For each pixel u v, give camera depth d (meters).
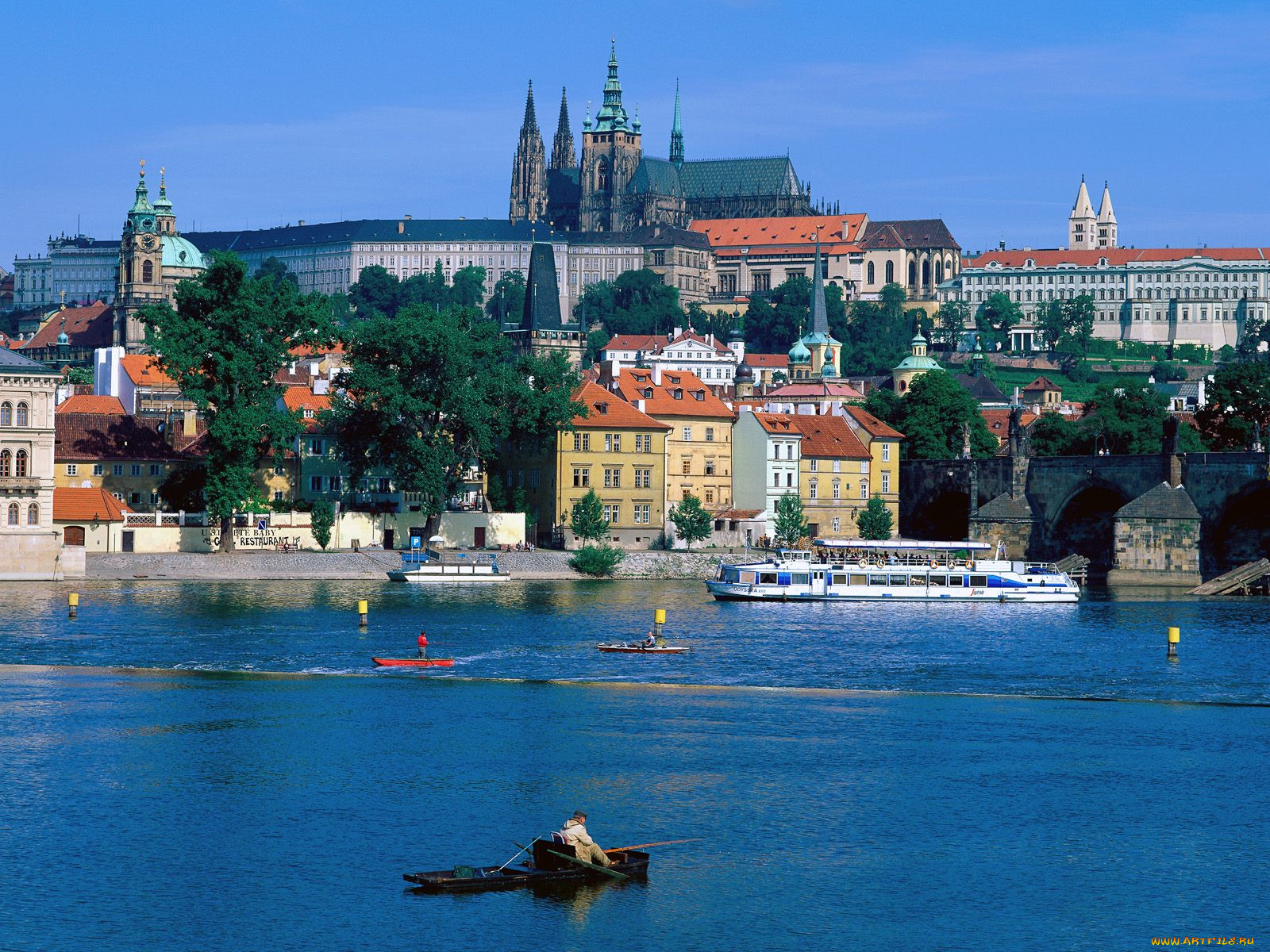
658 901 113.81
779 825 130.62
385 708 172.88
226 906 111.81
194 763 147.62
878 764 149.62
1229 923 111.12
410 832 127.81
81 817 130.50
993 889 116.75
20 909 110.88
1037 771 147.62
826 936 108.44
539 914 111.19
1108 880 118.75
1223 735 163.38
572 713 171.75
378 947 105.69
